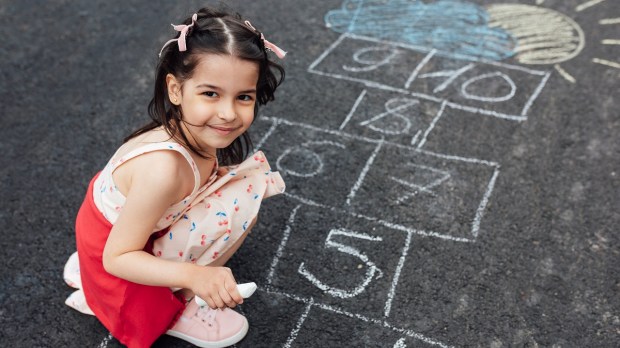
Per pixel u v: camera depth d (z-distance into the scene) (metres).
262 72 1.91
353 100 3.38
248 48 1.81
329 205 2.80
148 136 2.00
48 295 2.45
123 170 1.94
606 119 3.22
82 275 2.20
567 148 3.06
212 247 2.13
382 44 3.77
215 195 2.13
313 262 2.55
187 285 1.86
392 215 2.75
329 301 2.41
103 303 2.13
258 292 2.44
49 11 4.09
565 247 2.61
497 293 2.44
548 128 3.17
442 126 3.20
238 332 2.25
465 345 2.27
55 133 3.23
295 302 2.41
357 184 2.90
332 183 2.90
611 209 2.77
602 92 3.39
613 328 2.32
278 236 2.66
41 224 2.74
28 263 2.57
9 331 2.33
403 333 2.30
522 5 4.05
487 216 2.74
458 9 4.04
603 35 3.78
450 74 3.53
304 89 3.45
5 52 3.76
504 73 3.53
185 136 1.96
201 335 2.23
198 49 1.81
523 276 2.50
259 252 2.59
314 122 3.24
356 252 2.59
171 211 2.01
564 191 2.85
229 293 1.83
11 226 2.73
